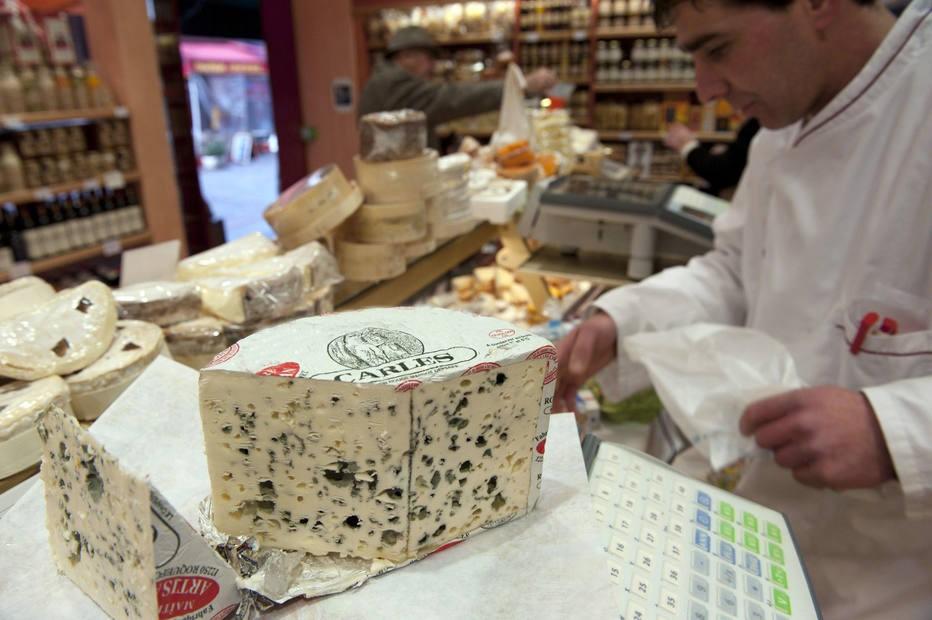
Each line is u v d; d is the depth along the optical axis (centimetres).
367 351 62
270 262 102
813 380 120
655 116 436
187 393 76
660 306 141
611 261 175
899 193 108
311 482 61
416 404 58
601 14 420
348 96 476
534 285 175
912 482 84
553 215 168
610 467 76
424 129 129
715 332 121
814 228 121
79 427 53
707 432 112
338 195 118
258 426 60
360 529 62
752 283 143
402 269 133
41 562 61
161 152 325
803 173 124
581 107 447
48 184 282
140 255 109
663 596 58
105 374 75
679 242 167
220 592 53
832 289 120
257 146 1066
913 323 108
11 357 71
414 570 61
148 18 310
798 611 59
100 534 53
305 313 99
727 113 417
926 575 104
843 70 115
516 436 65
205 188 793
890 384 90
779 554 66
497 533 65
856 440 87
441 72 436
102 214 307
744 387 112
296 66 479
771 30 106
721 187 304
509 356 61
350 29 459
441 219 142
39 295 88
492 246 213
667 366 122
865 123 114
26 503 66
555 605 56
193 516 64
